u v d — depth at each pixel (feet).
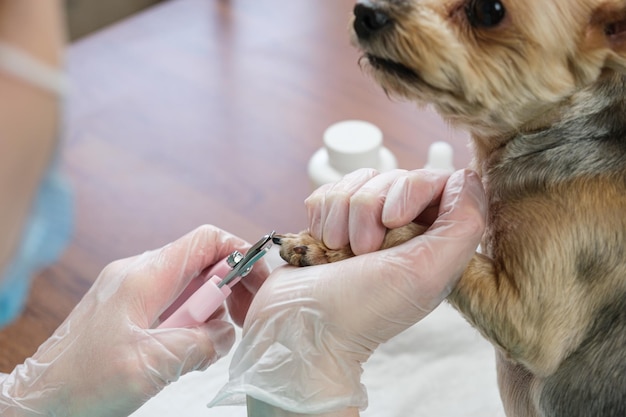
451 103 1.78
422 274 1.77
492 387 2.15
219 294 1.89
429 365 2.19
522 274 1.79
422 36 1.73
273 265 2.26
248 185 2.47
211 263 2.01
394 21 1.75
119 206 2.44
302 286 1.81
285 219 2.39
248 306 2.06
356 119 2.61
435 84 1.76
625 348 1.80
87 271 2.31
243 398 1.92
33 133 1.05
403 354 2.21
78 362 1.86
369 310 1.77
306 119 2.62
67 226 1.24
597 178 1.79
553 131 1.84
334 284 1.79
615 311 1.81
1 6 1.02
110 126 2.63
